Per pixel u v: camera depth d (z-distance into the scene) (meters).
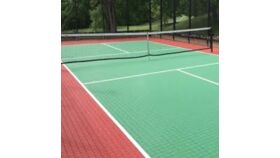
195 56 12.91
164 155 4.62
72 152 4.72
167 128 5.63
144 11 21.95
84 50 15.03
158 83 8.80
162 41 17.58
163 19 19.48
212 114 6.30
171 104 6.95
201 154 4.64
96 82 9.01
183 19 18.80
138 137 5.26
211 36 13.75
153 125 5.78
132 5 21.89
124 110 6.60
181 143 5.02
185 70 10.40
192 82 8.84
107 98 7.45
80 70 10.69
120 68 10.88
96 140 5.15
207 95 7.59
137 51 14.52
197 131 5.48
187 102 7.07
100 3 22.23
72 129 5.60
